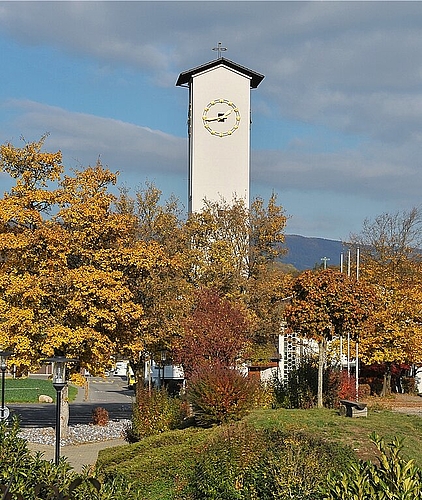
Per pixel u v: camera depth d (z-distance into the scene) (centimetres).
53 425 3212
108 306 2656
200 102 4875
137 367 3322
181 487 1480
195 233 3881
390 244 5022
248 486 1337
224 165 4869
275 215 3947
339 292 2492
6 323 2570
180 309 3130
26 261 2645
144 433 2111
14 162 2716
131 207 3722
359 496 598
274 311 3562
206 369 2069
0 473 814
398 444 672
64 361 1486
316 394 2506
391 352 3956
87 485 779
